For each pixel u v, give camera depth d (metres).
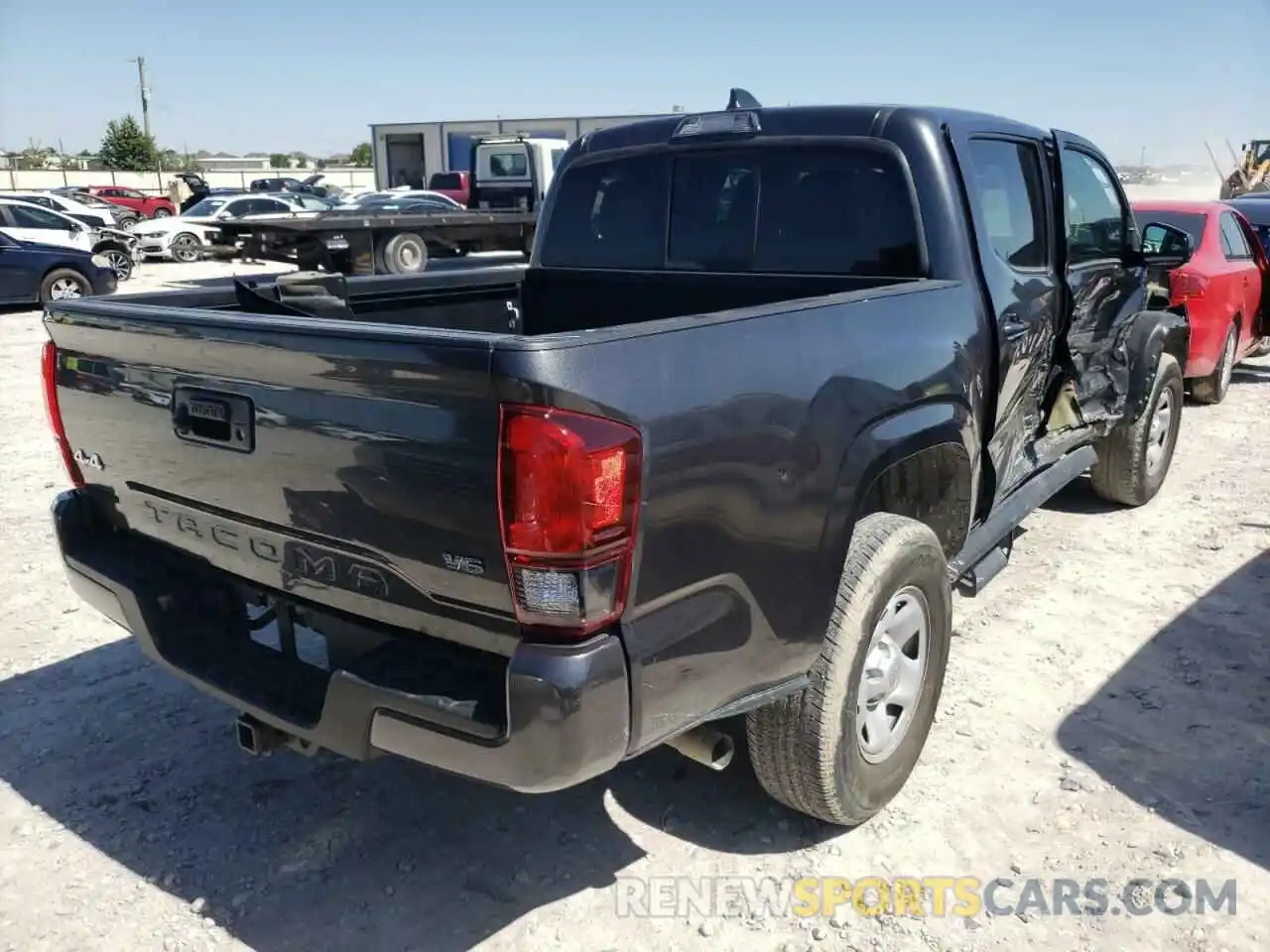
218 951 2.75
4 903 2.92
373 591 2.48
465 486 2.18
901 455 3.01
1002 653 4.33
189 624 2.96
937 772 3.49
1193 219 8.27
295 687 2.68
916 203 3.58
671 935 2.80
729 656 2.53
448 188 27.12
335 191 42.88
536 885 3.00
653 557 2.26
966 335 3.45
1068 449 5.02
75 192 36.75
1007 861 3.07
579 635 2.18
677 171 4.16
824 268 3.83
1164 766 3.52
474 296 4.42
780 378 2.56
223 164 95.38
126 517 3.15
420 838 3.21
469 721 2.24
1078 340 4.64
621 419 2.16
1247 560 5.32
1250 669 4.17
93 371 3.03
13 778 3.52
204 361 2.62
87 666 4.30
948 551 3.65
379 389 2.26
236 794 3.44
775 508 2.57
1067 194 4.54
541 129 30.48
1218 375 8.71
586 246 4.50
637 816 3.30
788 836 3.20
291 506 2.56
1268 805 3.29
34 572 5.26
